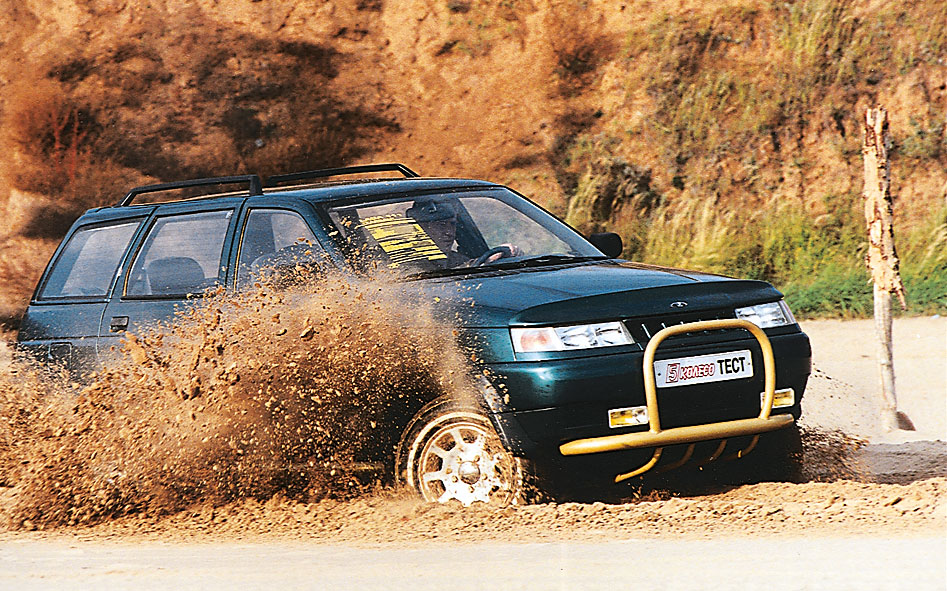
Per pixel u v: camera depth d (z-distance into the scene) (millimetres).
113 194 42312
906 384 22891
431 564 9422
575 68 43188
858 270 34375
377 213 14219
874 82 40188
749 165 39562
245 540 11414
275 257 13844
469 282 12984
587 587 8359
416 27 45438
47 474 13617
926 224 36000
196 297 14070
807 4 41875
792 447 13094
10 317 38844
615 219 39562
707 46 42312
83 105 44125
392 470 12414
